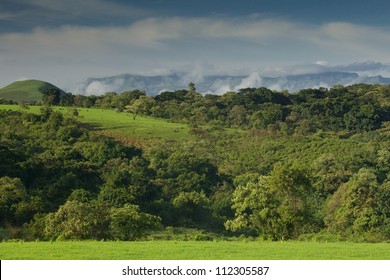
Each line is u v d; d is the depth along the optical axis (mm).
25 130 131750
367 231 64188
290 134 168625
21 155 98062
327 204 94562
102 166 111688
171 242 36500
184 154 124812
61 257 28578
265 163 135625
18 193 69875
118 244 34125
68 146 118250
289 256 29578
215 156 140000
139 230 48750
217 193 108188
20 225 63688
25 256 28609
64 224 47438
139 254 29781
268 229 52500
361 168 120062
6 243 34250
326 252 31062
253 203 52719
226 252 30734
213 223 91000
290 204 51938
